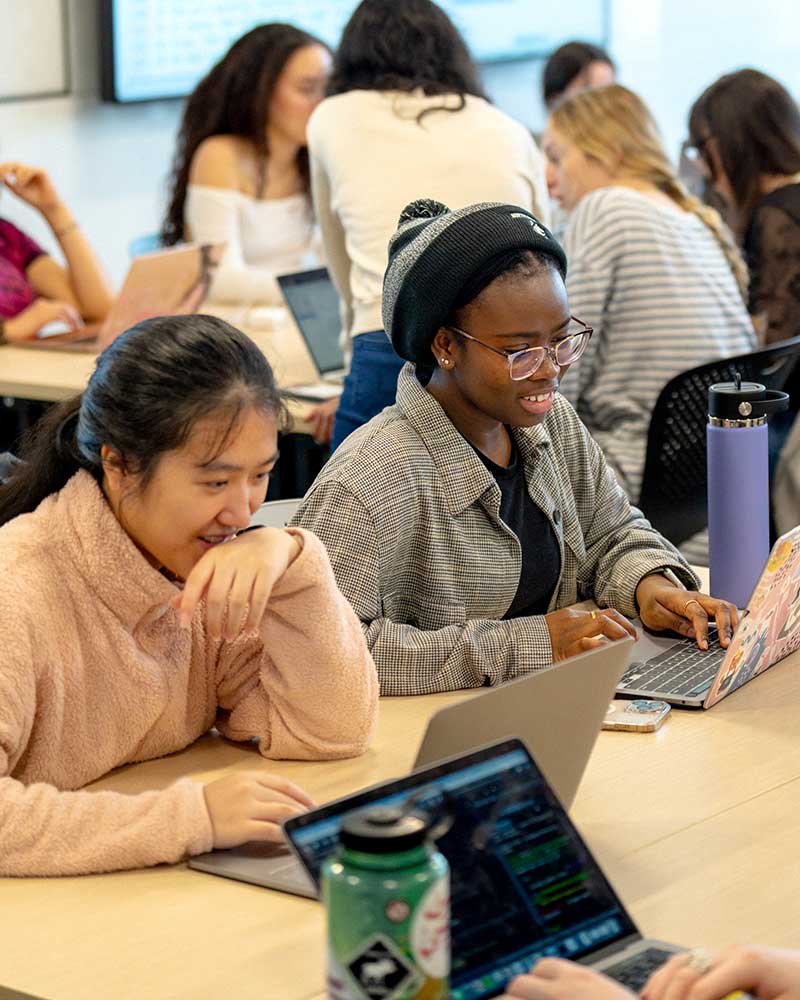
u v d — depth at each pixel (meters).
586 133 3.93
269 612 1.90
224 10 6.63
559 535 2.45
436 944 1.06
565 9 7.88
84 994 1.40
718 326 3.79
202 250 4.36
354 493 2.20
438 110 3.37
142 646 1.84
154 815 1.64
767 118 4.35
